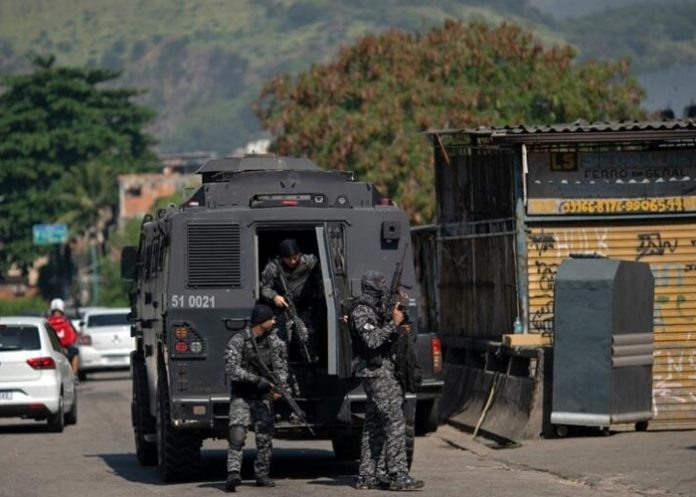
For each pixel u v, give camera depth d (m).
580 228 62.47
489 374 65.00
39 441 68.75
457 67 152.62
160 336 49.81
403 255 48.66
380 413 44.00
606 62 154.62
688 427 59.56
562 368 56.59
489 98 150.38
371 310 43.91
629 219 62.31
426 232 82.38
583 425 56.34
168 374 47.81
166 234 48.72
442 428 67.88
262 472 46.03
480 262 68.88
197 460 49.09
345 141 145.38
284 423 47.31
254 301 47.72
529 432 57.62
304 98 156.75
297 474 51.47
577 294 56.41
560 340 56.66
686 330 61.31
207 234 47.78
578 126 60.09
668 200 62.31
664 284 62.12
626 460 49.09
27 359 73.50
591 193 62.31
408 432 48.06
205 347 47.44
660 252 62.28
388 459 44.06
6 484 49.72
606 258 57.00
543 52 156.75
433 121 145.38
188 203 49.91
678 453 49.97
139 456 56.69
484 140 68.69
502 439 59.38
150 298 53.78
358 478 45.12
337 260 46.62
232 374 45.03
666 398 60.44
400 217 48.66
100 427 77.25
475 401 66.31
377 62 155.00
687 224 62.41
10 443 67.81
